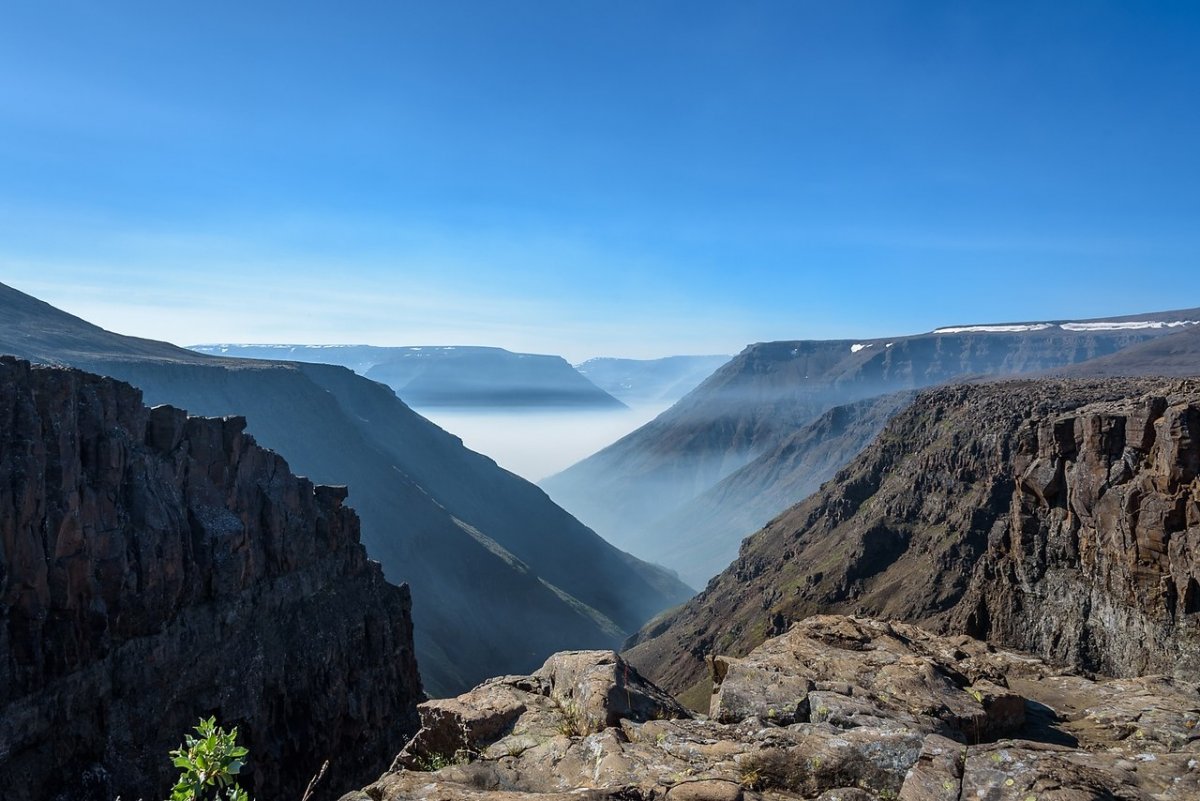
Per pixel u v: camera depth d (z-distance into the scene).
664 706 15.35
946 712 13.59
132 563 38.78
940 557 111.88
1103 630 38.34
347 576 59.69
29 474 33.78
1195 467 33.06
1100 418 40.25
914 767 10.98
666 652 157.88
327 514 58.75
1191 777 11.18
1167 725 13.88
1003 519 50.38
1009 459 117.12
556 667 17.17
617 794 11.04
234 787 9.38
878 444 174.50
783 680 14.80
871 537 131.62
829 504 168.25
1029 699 15.93
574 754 13.34
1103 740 13.81
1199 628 31.64
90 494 37.28
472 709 15.72
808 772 11.53
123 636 37.94
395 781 12.37
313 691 49.97
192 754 9.17
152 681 38.97
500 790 12.42
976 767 10.71
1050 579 43.72
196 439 46.16
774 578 155.75
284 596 50.62
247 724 43.91
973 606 50.34
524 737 14.46
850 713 13.25
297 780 46.38
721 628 147.12
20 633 32.97
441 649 132.62
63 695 34.38
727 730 13.53
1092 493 40.12
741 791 11.03
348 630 55.84
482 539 198.88
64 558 35.12
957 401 157.50
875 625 19.05
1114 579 37.69
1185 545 32.84
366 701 54.59
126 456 40.53
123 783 35.72
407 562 160.00
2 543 32.50
